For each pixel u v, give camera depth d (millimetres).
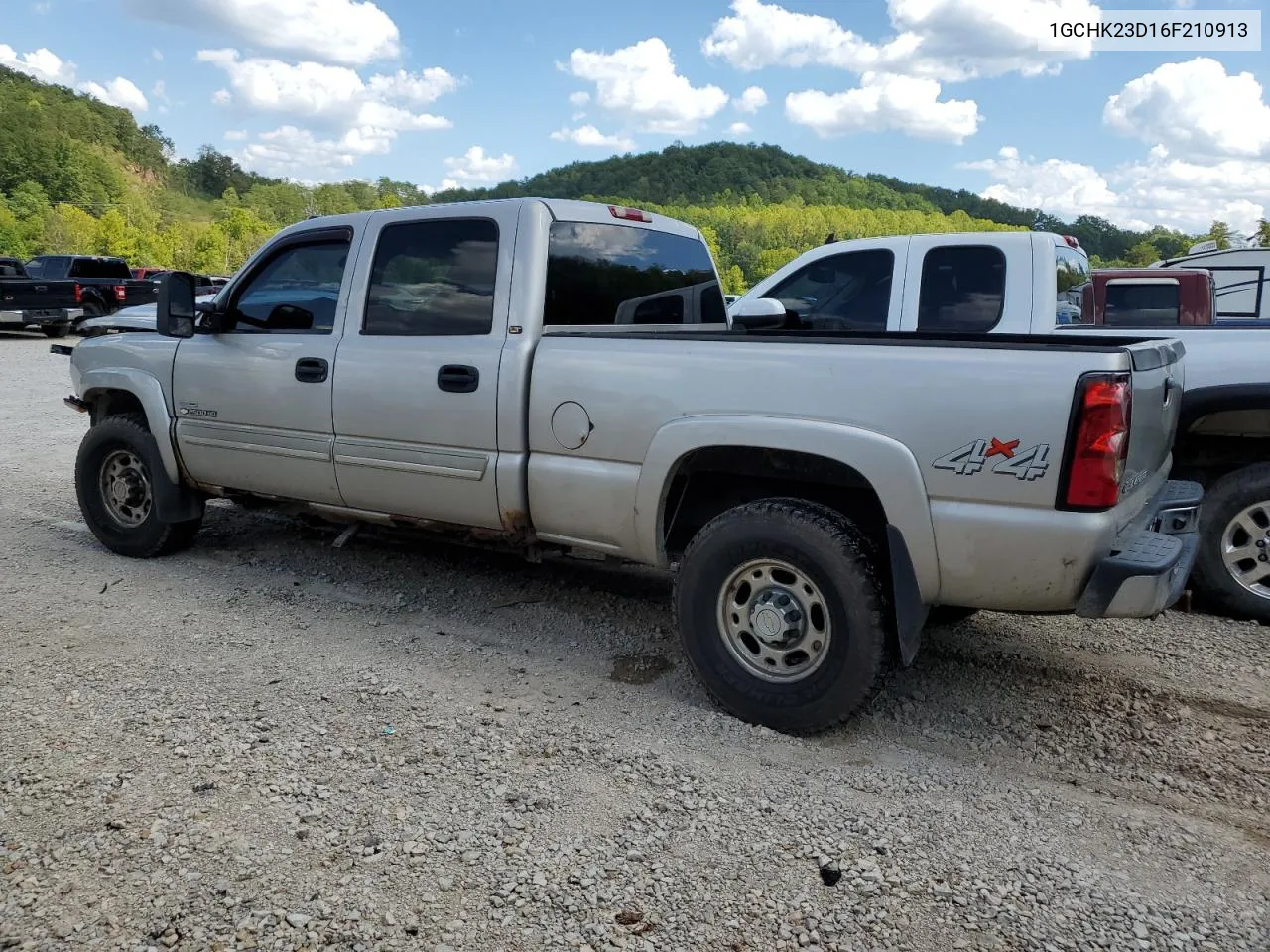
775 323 5281
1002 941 2250
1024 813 2863
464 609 4680
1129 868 2580
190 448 5055
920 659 4156
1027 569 2977
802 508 3322
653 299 4750
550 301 4031
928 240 5844
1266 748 3373
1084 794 3014
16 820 2660
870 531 3545
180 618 4418
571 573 5266
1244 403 4668
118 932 2217
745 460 3514
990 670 4051
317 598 4773
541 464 3854
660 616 4648
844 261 6102
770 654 3414
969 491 3006
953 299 5730
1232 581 4738
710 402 3424
